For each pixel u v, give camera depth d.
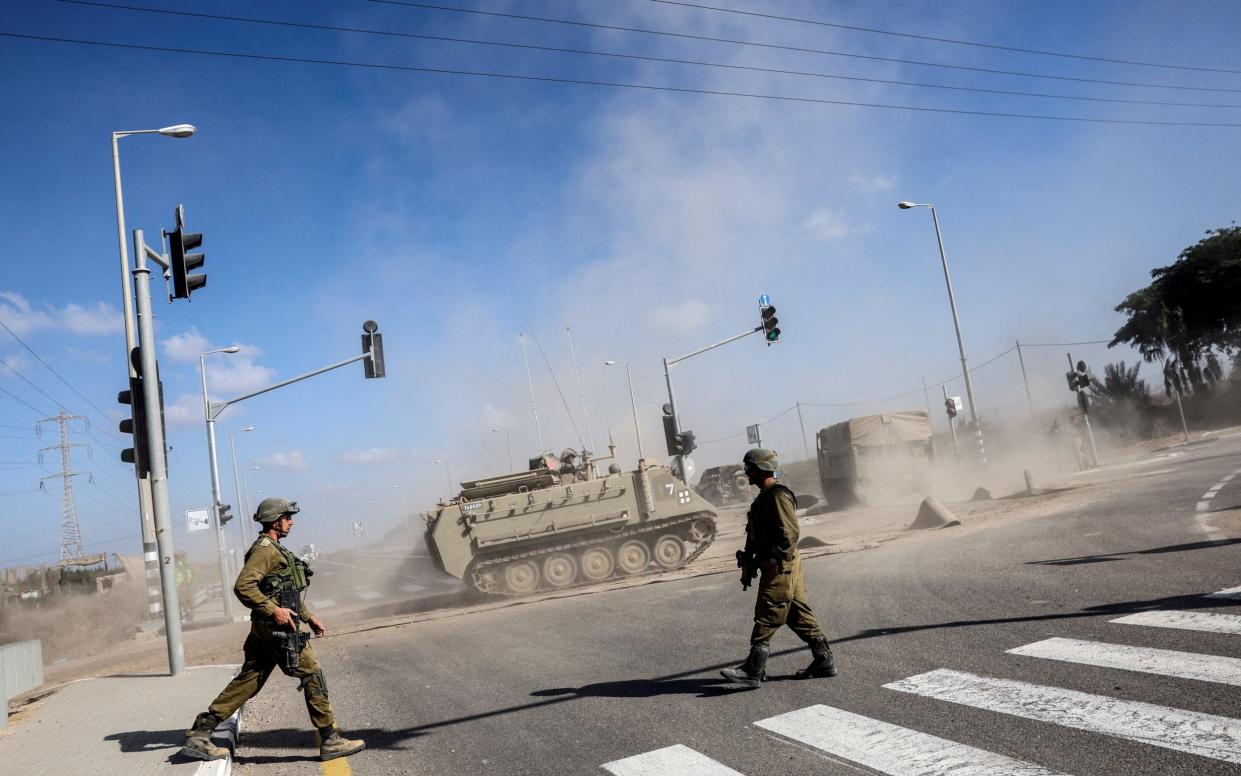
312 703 6.23
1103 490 20.08
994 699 5.54
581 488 18.17
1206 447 30.58
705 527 18.66
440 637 12.29
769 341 26.98
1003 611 8.22
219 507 29.59
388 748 6.35
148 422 10.95
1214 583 8.12
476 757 5.80
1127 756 4.32
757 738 5.36
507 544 17.73
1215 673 5.45
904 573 11.69
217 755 6.20
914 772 4.46
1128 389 48.28
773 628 6.58
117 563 36.88
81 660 21.36
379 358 22.23
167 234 11.66
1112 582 8.88
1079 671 5.90
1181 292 50.22
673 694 6.75
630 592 14.59
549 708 6.86
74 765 6.41
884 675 6.49
